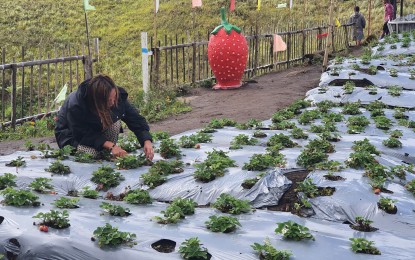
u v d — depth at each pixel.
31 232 4.25
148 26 29.44
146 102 13.07
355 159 6.12
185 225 4.59
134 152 7.17
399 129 8.94
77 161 6.41
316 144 7.05
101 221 4.57
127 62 24.66
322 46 23.00
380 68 14.29
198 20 29.70
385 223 4.91
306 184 5.40
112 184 5.84
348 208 5.11
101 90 6.16
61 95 10.48
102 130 6.68
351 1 32.81
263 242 4.27
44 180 5.55
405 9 31.67
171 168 6.17
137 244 4.15
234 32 14.62
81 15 30.91
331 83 13.42
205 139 7.96
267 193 5.43
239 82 15.14
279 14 30.16
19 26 28.61
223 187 5.62
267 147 7.20
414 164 7.41
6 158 6.78
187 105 12.91
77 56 12.76
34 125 11.33
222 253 4.07
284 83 15.85
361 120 9.05
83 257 4.02
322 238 4.40
